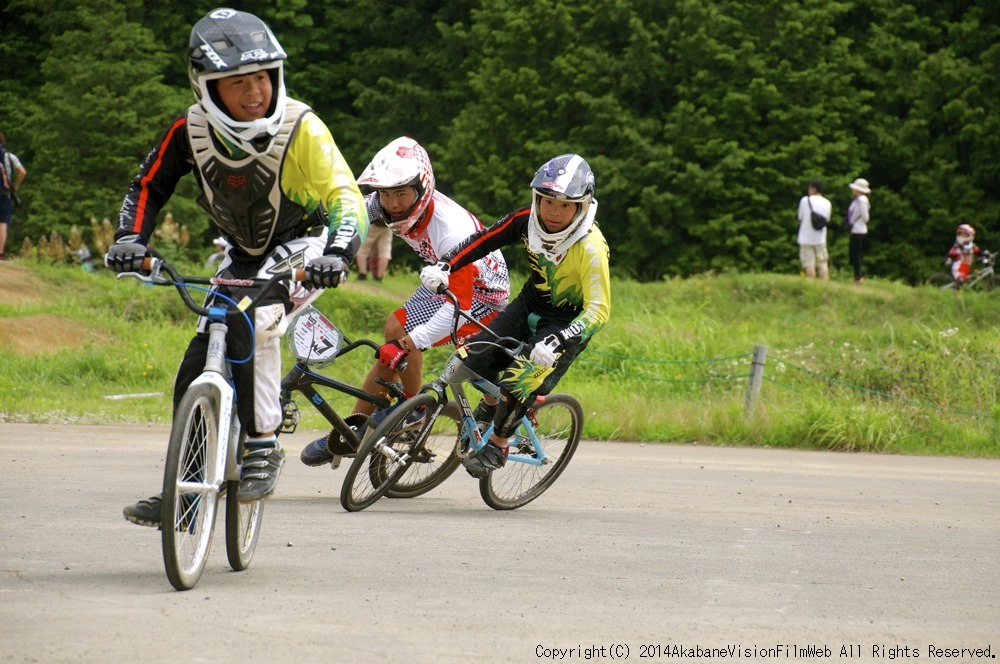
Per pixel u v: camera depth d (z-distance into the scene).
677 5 103.31
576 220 21.31
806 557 18.77
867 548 19.84
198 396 14.27
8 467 26.03
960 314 67.06
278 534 19.12
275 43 15.23
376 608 14.04
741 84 104.94
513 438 23.81
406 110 114.75
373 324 56.38
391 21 119.06
